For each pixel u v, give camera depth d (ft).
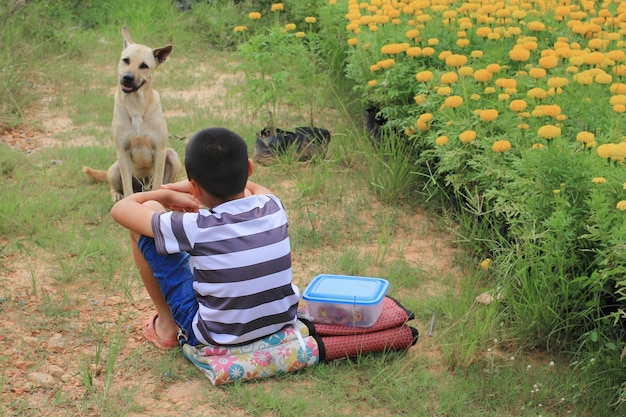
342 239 17.46
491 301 13.57
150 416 11.19
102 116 26.35
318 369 12.29
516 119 16.33
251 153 22.98
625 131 15.14
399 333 12.75
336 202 19.33
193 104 28.02
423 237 17.61
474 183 16.90
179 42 37.24
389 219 18.30
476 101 17.74
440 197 19.01
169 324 13.01
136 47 18.78
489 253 15.81
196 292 12.11
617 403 11.35
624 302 12.51
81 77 30.73
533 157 14.14
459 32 20.62
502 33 20.75
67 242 16.78
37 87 29.14
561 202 12.82
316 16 32.76
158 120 19.35
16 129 25.05
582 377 12.10
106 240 16.90
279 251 11.99
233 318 11.84
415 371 12.36
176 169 20.76
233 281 11.68
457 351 12.48
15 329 13.39
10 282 15.10
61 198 19.35
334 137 22.72
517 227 14.02
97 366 12.16
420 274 15.75
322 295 12.62
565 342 12.85
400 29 22.75
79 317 13.92
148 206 12.47
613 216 12.04
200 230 11.64
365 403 11.60
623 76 17.39
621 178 12.60
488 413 11.39
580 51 17.98
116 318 13.94
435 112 18.17
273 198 12.53
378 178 19.52
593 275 11.85
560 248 12.85
